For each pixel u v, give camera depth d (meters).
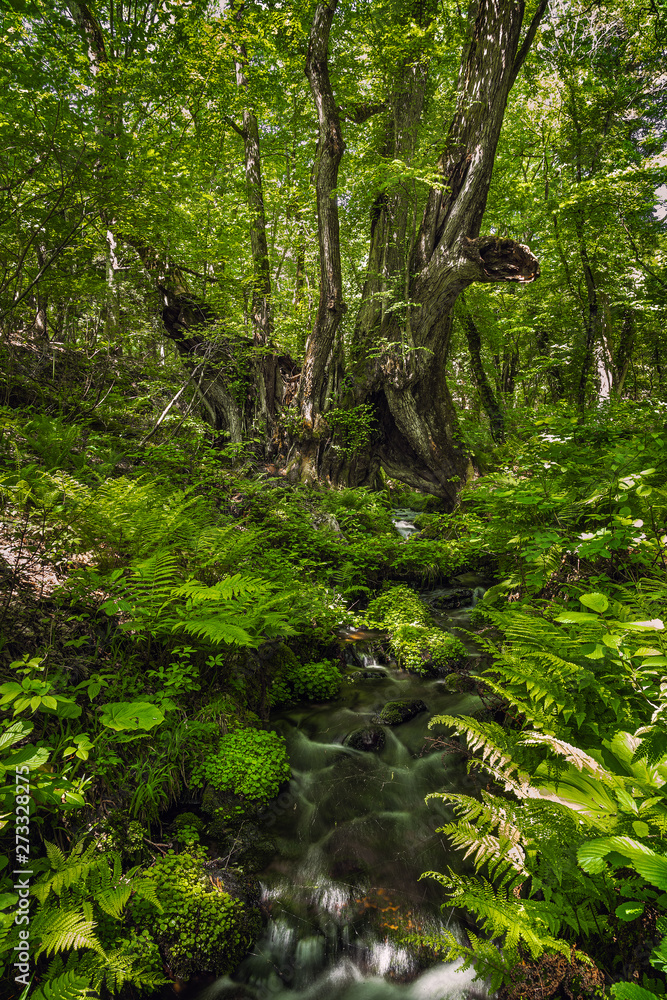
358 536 7.77
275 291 12.84
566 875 1.89
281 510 7.37
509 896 2.09
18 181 5.50
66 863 2.07
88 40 8.26
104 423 7.93
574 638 2.38
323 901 2.59
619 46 12.67
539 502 4.13
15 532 3.41
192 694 3.52
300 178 12.98
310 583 5.87
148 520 3.74
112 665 3.15
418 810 3.18
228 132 10.25
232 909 2.44
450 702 4.32
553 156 14.94
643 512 3.74
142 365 9.98
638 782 1.73
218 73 8.84
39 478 3.69
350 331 11.86
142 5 8.91
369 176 9.28
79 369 8.95
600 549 3.15
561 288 15.09
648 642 2.06
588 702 2.39
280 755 3.42
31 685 2.05
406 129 10.22
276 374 9.79
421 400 10.62
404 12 9.79
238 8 8.56
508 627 2.85
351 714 4.21
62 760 2.40
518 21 8.97
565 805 1.78
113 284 9.84
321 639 5.20
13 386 7.26
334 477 9.73
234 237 9.70
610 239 12.98
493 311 15.17
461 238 9.30
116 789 2.69
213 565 4.27
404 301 9.77
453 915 2.49
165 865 2.52
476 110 9.24
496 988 1.83
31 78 5.07
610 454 4.21
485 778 3.32
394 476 10.89
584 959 1.80
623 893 1.74
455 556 7.40
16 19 5.80
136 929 2.25
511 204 15.05
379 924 2.47
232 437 9.32
